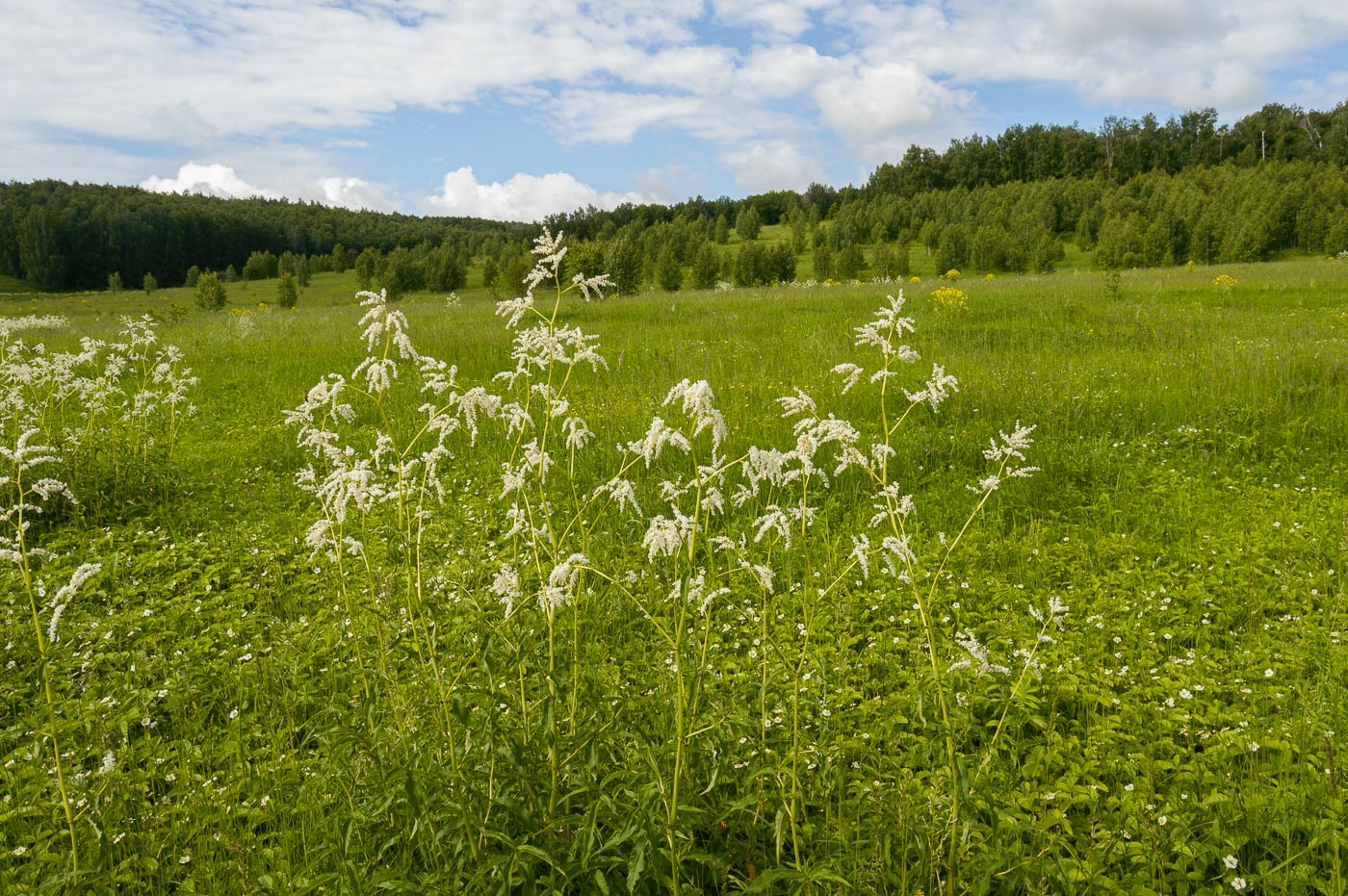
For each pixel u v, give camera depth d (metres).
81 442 7.66
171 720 3.92
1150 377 10.27
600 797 2.49
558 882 2.57
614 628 4.52
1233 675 4.04
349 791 2.85
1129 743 3.52
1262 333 13.63
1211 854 2.82
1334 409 8.62
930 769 2.93
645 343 15.20
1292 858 2.80
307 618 4.84
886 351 2.77
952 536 6.04
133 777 3.25
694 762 2.78
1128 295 20.92
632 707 3.03
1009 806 2.90
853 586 5.14
